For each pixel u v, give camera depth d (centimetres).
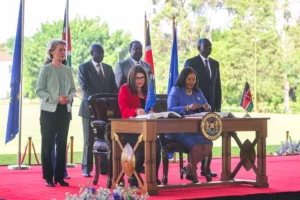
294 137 2028
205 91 923
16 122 1027
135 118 731
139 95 794
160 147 787
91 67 933
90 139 906
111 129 760
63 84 801
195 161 781
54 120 786
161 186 726
